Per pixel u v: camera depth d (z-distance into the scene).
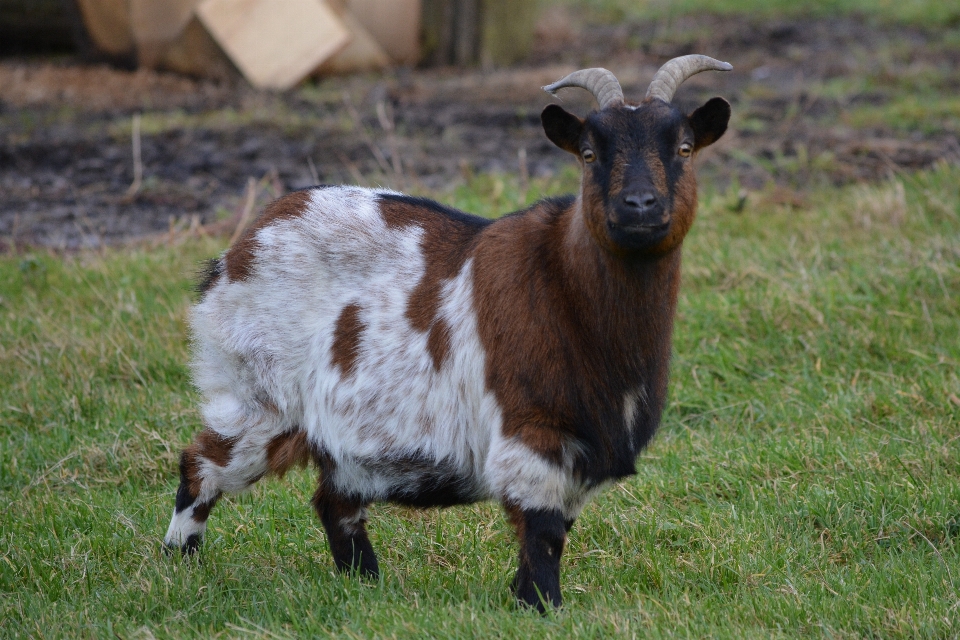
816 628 11.07
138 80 36.31
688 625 10.95
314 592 11.81
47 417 16.66
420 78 37.47
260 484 15.02
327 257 12.27
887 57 39.25
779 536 13.30
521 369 11.03
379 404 11.79
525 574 11.23
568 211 11.55
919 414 15.85
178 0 36.09
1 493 14.73
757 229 22.28
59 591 12.25
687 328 18.44
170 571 12.41
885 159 26.56
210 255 21.77
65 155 29.16
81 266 21.39
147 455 15.65
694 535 13.32
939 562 12.29
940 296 18.77
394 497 12.21
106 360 17.88
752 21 46.84
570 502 11.62
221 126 31.14
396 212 12.48
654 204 10.53
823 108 32.75
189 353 17.86
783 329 18.25
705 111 11.31
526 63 40.66
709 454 15.15
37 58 39.72
